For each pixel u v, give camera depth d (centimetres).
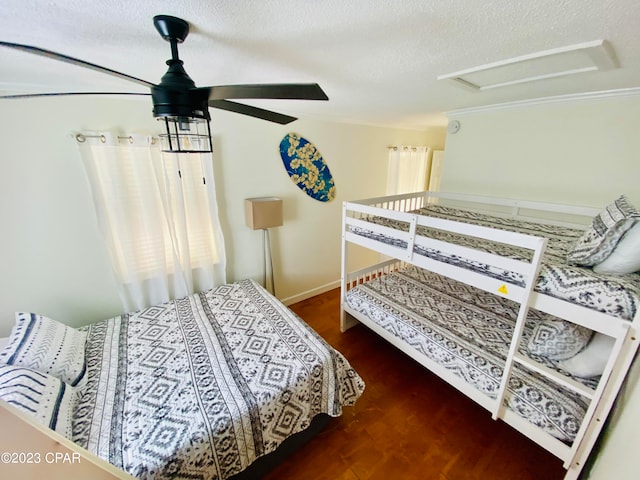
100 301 205
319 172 310
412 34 97
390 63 127
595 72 141
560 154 219
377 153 366
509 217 245
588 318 113
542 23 89
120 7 77
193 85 87
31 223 172
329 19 86
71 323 197
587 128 203
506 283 137
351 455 157
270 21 86
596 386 122
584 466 127
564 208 213
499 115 246
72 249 187
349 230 242
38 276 180
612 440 103
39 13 80
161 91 85
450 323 191
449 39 102
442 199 307
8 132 157
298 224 308
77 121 173
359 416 182
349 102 218
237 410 125
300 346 168
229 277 269
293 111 257
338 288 371
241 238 267
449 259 165
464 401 194
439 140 463
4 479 38
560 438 124
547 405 127
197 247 235
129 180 193
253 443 128
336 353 165
